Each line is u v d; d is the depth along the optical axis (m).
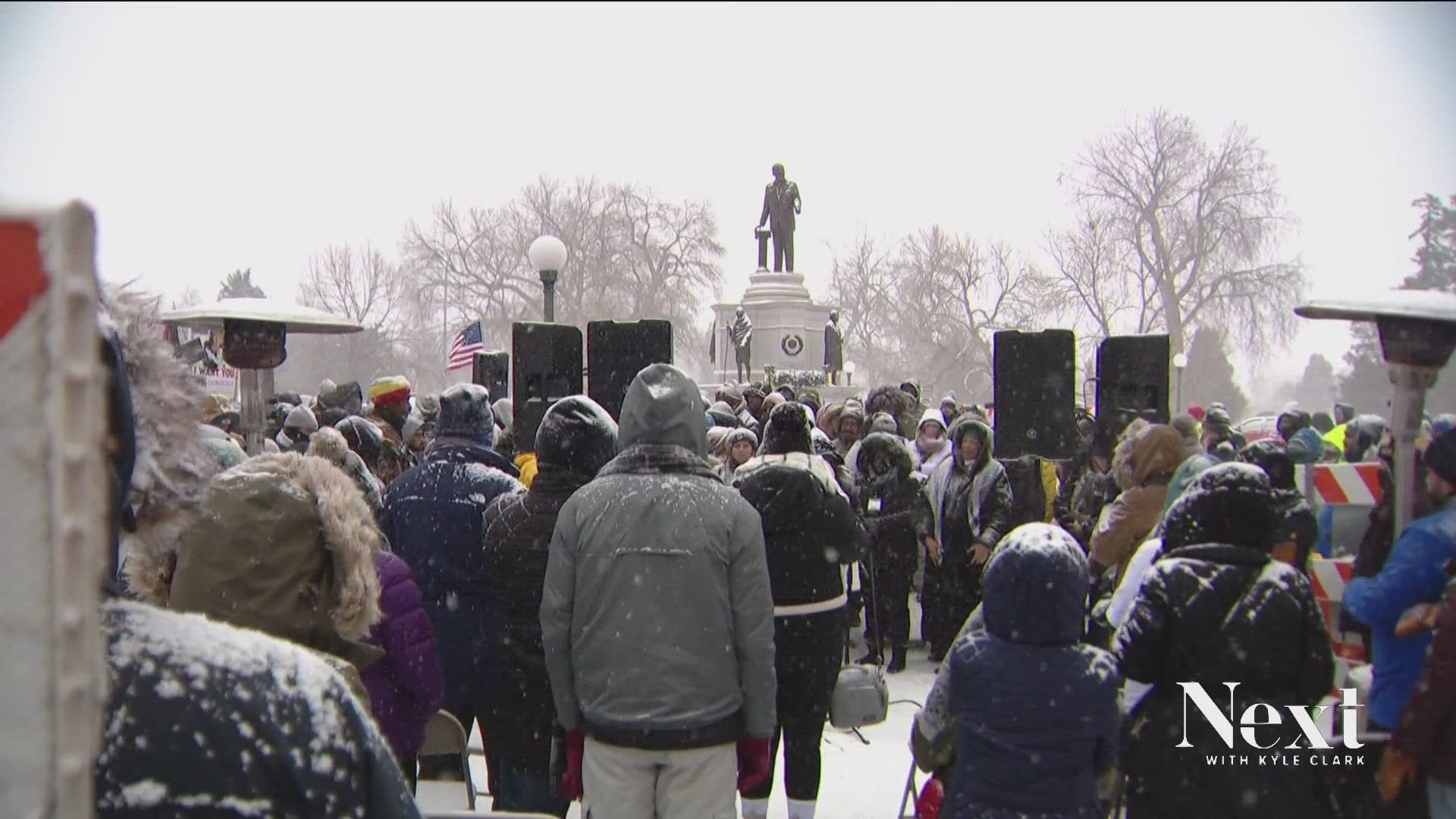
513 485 5.44
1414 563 4.21
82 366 1.02
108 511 1.42
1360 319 5.19
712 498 4.13
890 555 9.68
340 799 1.47
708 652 4.05
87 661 1.04
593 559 4.09
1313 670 3.88
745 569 4.10
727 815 4.14
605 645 4.05
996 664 3.76
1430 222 52.84
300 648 1.54
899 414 14.72
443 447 5.50
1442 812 4.01
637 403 4.27
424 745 4.77
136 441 1.55
